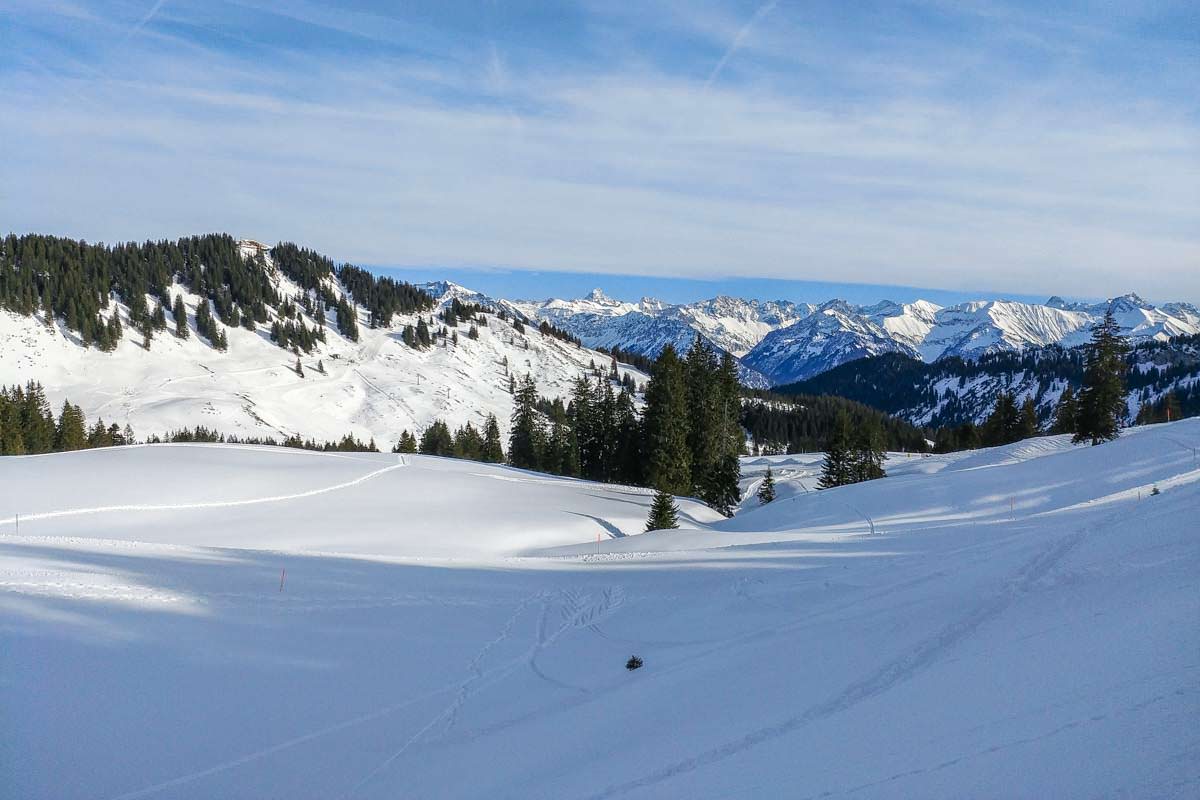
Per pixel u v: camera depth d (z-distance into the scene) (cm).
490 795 776
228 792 830
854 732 667
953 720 618
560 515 3750
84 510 3052
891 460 9606
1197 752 417
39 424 8694
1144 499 1939
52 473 3672
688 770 694
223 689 1080
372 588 1736
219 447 5053
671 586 1781
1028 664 702
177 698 1036
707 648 1227
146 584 1541
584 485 5084
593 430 7150
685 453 5466
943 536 2050
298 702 1070
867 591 1367
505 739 947
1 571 1541
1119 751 456
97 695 1009
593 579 1944
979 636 882
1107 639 693
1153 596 792
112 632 1227
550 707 1062
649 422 5491
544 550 3047
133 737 923
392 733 994
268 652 1238
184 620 1339
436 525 3297
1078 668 640
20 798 780
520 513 3691
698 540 2848
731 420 6312
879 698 752
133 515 3069
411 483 4247
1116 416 5056
